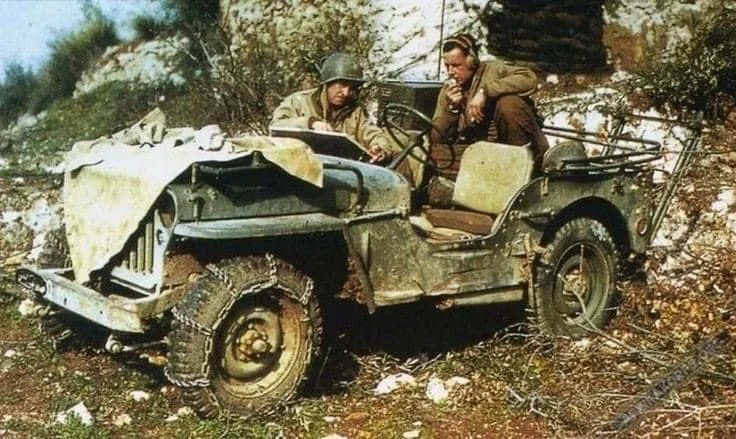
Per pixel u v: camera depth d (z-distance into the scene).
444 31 9.58
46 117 10.69
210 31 10.77
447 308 5.39
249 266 4.75
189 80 10.49
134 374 5.34
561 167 5.62
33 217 7.99
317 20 10.05
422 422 4.82
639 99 8.43
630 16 8.98
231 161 4.69
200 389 4.70
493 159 5.75
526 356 5.59
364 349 5.68
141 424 4.80
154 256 4.82
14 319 6.07
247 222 4.77
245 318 4.81
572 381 5.28
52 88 11.07
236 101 9.65
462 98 6.17
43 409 4.98
